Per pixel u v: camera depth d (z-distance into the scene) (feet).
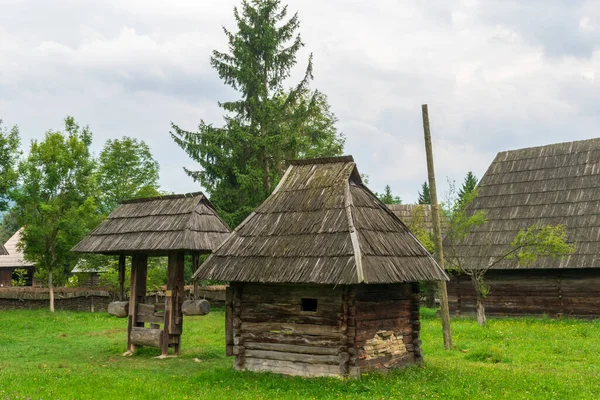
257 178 91.56
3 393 31.55
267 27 96.02
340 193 39.68
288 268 35.78
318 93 99.81
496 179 91.20
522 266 76.48
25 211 90.53
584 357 46.32
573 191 82.12
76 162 93.86
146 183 124.26
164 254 51.65
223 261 38.96
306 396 31.63
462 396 31.63
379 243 37.27
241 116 97.09
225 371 39.37
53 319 77.00
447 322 51.47
